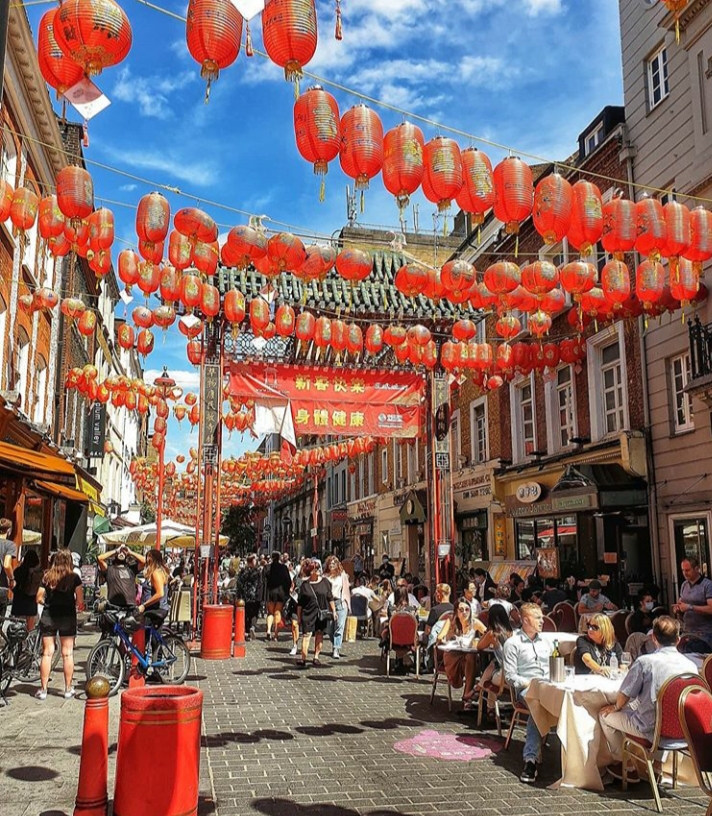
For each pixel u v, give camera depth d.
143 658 9.23
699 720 4.65
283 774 6.02
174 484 31.08
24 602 9.65
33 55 13.69
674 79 13.28
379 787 5.71
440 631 9.67
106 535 20.05
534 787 5.77
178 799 4.32
